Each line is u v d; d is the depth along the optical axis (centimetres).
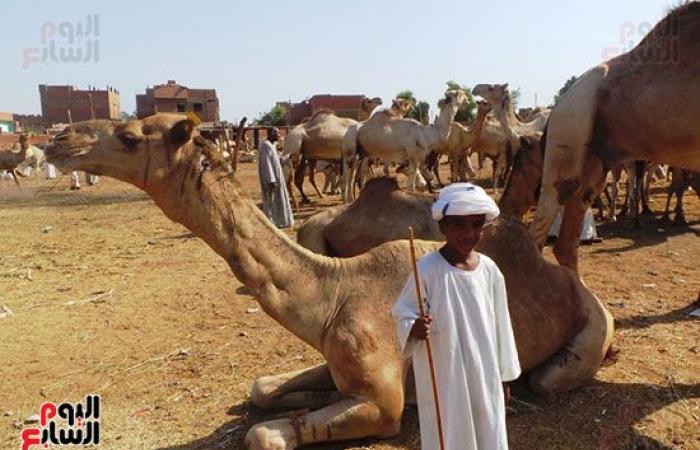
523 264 428
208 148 378
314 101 5534
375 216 584
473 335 285
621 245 980
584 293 447
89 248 1170
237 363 556
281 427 368
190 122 362
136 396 496
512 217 449
